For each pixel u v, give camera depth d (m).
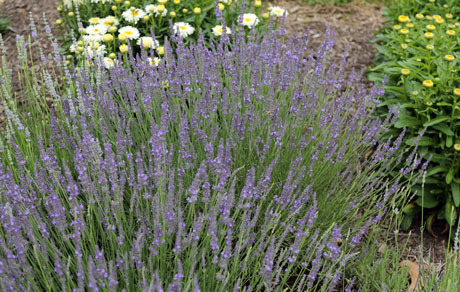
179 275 1.79
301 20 5.62
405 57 3.90
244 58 3.10
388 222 3.31
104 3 4.04
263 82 3.06
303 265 2.32
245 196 2.17
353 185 2.82
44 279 2.08
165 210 2.02
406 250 3.15
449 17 4.14
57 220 1.91
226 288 2.29
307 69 3.13
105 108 2.77
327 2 6.02
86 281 2.10
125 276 1.95
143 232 2.09
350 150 3.05
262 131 2.84
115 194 2.12
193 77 2.92
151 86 2.79
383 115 3.39
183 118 2.54
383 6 6.01
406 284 2.74
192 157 2.56
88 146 2.27
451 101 3.23
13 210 2.20
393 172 3.39
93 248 2.20
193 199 2.12
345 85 4.51
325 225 2.80
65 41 4.09
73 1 4.01
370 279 2.60
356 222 2.95
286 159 2.86
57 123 2.83
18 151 2.25
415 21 4.28
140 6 4.02
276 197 2.44
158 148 2.10
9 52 4.55
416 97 3.26
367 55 5.00
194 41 3.85
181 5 3.95
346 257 2.26
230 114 2.87
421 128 3.29
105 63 3.38
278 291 2.30
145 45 3.48
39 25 5.00
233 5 4.33
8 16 5.12
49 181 2.51
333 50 5.04
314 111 3.01
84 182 2.04
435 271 2.50
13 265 1.86
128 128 2.57
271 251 2.00
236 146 2.76
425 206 3.31
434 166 3.30
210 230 2.00
